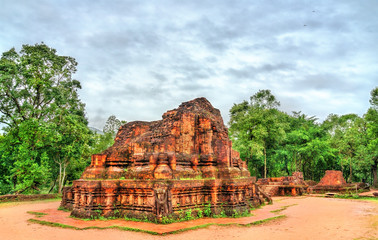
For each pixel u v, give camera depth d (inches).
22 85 1275.8
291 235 463.8
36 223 563.2
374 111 1551.4
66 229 505.4
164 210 553.6
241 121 1875.0
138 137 797.2
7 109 1279.5
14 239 434.3
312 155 1966.0
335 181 1499.8
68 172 1480.1
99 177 661.3
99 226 517.7
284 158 2145.7
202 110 803.4
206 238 441.4
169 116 751.7
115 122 1925.4
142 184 593.9
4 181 1364.4
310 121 2272.4
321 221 601.9
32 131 1141.1
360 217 646.5
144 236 451.2
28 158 1131.9
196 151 719.1
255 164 2094.0
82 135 1282.0
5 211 739.4
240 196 676.7
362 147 1791.3
